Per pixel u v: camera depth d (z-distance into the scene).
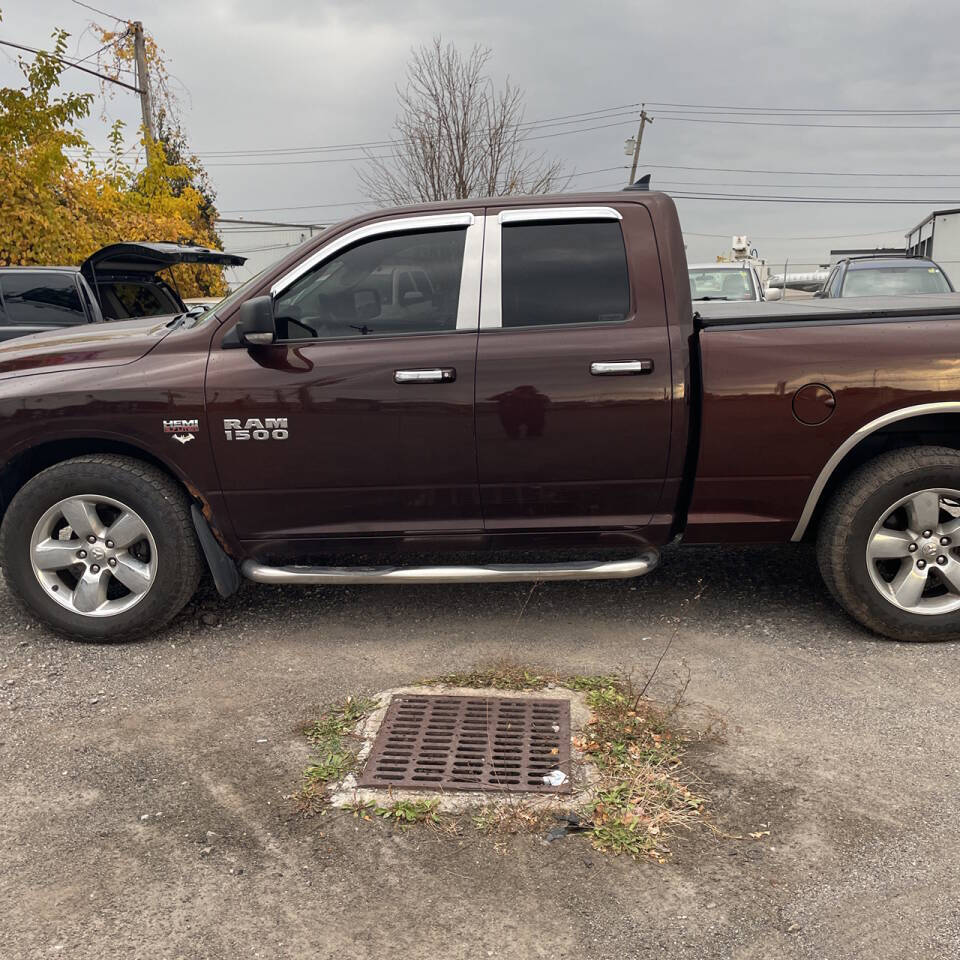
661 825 2.51
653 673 3.49
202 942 2.10
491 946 2.08
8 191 11.69
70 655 3.79
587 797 2.64
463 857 2.40
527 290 3.65
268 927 2.15
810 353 3.54
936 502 3.61
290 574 3.80
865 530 3.62
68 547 3.82
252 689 3.43
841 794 2.65
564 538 3.80
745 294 10.02
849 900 2.21
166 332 3.92
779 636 3.85
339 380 3.62
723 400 3.56
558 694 3.29
